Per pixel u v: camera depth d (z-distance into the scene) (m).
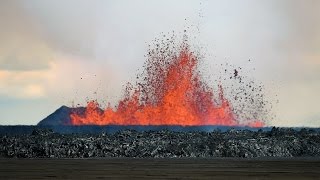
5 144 112.81
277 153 117.12
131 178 69.00
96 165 88.12
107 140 117.88
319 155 117.38
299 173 76.88
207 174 74.56
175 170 79.75
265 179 69.06
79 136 120.25
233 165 89.62
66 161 97.62
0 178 68.31
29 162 94.81
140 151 112.88
